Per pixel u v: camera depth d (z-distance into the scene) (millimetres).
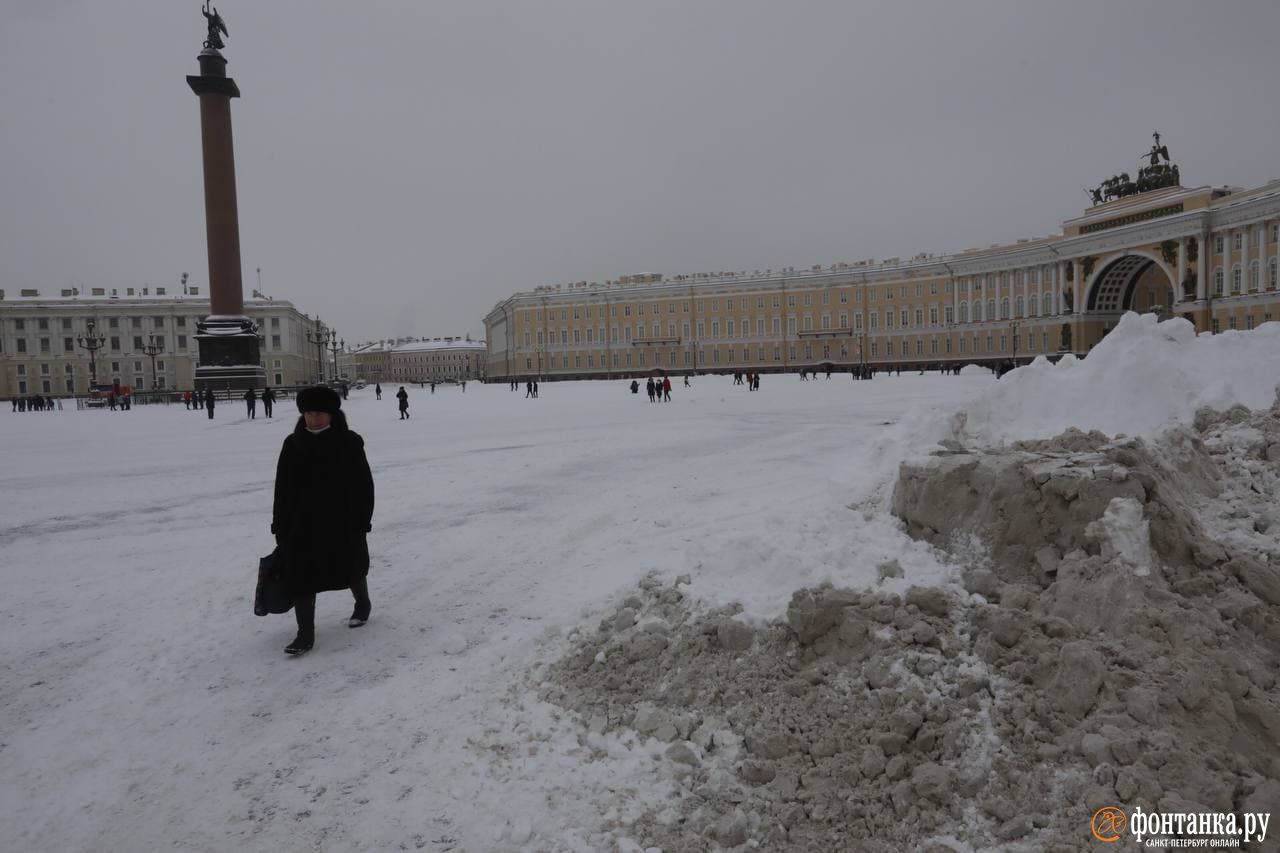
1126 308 78000
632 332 106875
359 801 3326
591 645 4477
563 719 3898
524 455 15391
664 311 105250
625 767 3443
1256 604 3945
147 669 4766
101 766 3664
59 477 14000
